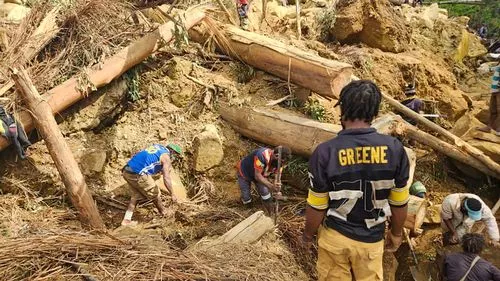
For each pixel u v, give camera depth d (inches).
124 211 218.5
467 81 415.5
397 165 108.3
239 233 185.2
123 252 158.4
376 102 108.0
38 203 213.2
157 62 259.4
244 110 243.6
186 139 239.8
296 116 236.7
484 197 269.3
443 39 423.8
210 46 273.7
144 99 249.0
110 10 263.4
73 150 225.3
